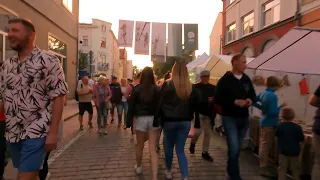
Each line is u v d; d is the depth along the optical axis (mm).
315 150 3621
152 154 4359
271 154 5238
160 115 4285
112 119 11211
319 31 5488
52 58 2506
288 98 7777
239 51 19500
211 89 5816
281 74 7723
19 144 2471
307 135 4492
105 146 6996
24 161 2395
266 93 4875
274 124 4766
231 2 21484
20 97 2404
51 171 4984
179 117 4133
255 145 6191
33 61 2422
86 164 5418
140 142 4742
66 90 2568
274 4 15367
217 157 5930
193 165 5344
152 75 4531
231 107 4125
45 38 14461
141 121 4438
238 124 4215
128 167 5223
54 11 15883
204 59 13617
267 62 6641
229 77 4191
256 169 5105
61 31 17562
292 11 13273
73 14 20531
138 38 14039
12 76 2436
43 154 2488
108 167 5223
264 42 15820
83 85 9453
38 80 2414
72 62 20406
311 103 3686
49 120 2469
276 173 4816
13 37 2412
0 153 3990
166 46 14156
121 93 9961
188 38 14164
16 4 10836
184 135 4211
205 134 5793
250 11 18016
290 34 5570
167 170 4574
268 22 16109
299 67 6707
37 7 13055
